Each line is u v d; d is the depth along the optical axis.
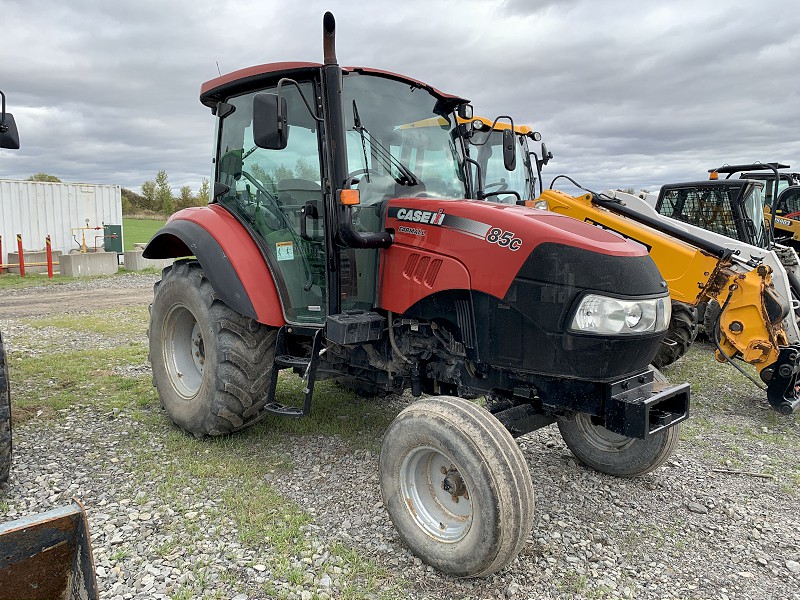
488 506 2.59
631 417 2.83
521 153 8.71
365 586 2.71
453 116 4.23
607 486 3.84
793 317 5.91
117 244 18.12
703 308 7.55
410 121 3.89
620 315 2.81
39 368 6.02
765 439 4.81
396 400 5.23
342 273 3.54
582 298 2.84
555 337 2.91
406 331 3.66
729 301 5.54
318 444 4.27
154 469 3.75
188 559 2.84
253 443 4.23
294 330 3.89
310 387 3.62
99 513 3.21
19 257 15.28
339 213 3.37
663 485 3.89
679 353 6.54
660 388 3.05
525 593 2.73
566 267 2.87
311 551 2.95
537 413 3.32
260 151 4.00
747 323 5.46
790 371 5.16
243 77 3.88
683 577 2.91
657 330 2.97
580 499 3.65
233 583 2.68
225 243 3.97
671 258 5.88
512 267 2.99
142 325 8.62
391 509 3.01
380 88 3.76
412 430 2.87
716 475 4.09
